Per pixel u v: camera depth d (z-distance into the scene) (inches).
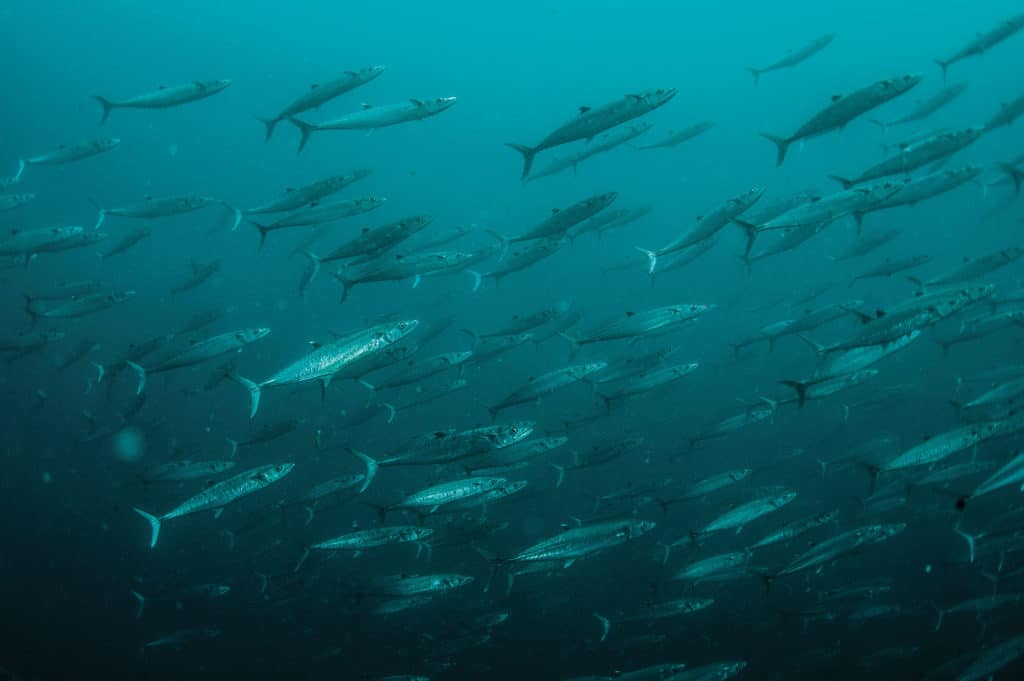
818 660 432.5
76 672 513.3
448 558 569.9
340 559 580.7
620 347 1134.4
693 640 468.1
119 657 529.7
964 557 322.7
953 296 233.6
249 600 561.0
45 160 364.8
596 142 359.6
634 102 251.6
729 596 517.0
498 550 566.3
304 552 389.4
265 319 1608.0
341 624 518.6
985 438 233.3
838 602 354.9
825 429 811.4
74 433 893.8
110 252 466.0
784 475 663.1
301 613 538.0
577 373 311.6
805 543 542.3
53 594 623.5
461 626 369.1
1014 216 1772.9
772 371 976.3
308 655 497.7
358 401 968.3
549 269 1583.4
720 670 254.7
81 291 438.9
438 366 332.5
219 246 1716.3
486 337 386.3
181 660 517.0
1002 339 948.6
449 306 1481.3
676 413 888.3
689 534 288.2
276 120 308.0
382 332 220.1
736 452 802.8
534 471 734.5
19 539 706.8
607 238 1585.9
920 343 952.3
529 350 1124.5
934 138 265.3
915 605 460.4
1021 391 297.3
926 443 233.3
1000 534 309.4
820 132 254.1
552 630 493.4
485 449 244.1
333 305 1589.6
